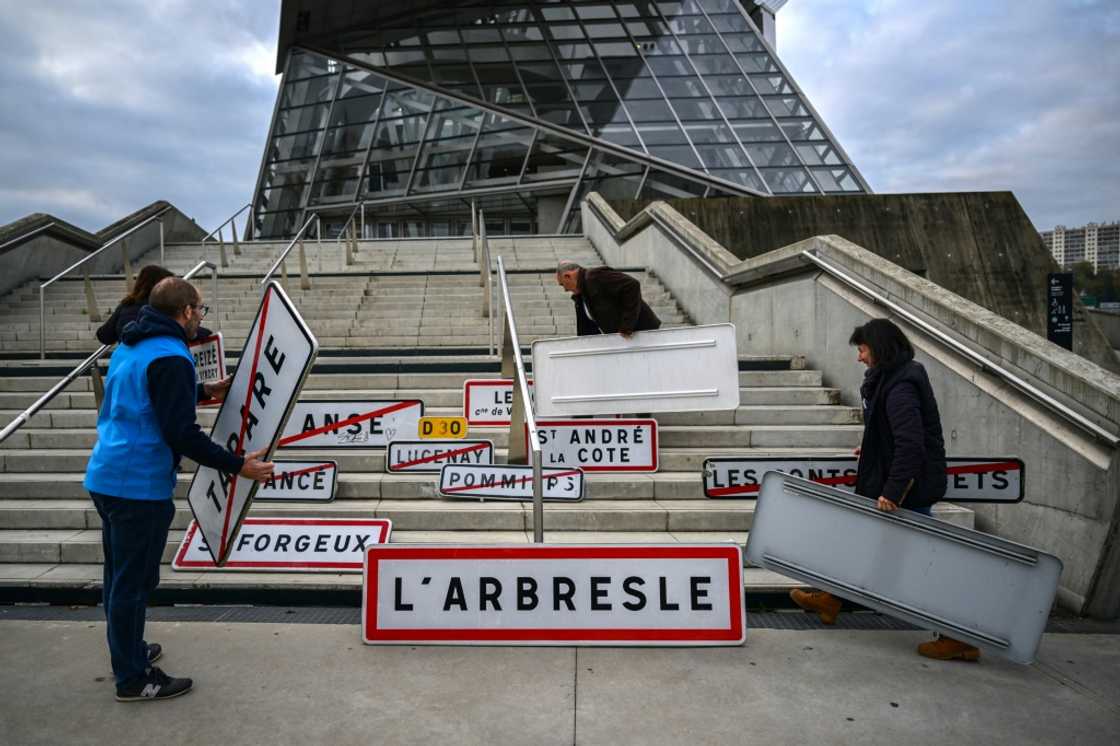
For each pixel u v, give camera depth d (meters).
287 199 27.98
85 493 5.31
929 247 15.71
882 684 3.28
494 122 27.02
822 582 3.78
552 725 2.89
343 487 5.30
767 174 24.48
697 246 10.50
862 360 3.86
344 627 3.89
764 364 7.81
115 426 3.04
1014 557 3.39
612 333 6.04
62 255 12.52
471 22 30.25
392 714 2.96
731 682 3.28
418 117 28.00
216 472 3.52
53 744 2.71
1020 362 5.02
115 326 5.03
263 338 3.35
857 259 6.96
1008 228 15.91
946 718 2.98
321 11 28.94
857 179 24.47
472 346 9.03
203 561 4.48
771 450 6.11
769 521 3.93
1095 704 3.12
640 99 27.02
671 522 5.02
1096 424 4.38
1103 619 4.24
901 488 3.54
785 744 2.76
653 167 24.89
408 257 15.86
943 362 5.71
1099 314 30.72
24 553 4.61
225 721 2.90
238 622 3.96
